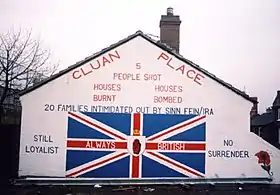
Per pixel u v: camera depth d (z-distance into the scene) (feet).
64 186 61.31
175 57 64.85
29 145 61.67
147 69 64.23
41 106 62.23
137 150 63.16
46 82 62.49
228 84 65.31
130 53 64.18
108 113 63.16
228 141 64.90
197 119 64.59
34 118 61.98
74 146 62.28
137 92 63.82
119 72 63.77
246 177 64.80
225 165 64.59
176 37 76.95
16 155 72.18
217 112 65.05
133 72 64.03
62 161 61.93
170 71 64.59
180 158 63.72
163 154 63.46
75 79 63.05
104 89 63.41
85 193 56.54
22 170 61.26
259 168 65.21
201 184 63.57
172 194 56.85
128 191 58.59
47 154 61.82
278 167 65.46
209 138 64.64
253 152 65.36
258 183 64.90
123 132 63.16
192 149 64.08
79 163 62.13
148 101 63.87
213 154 64.49
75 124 62.54
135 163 62.90
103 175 62.34
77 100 62.85
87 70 63.41
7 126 72.90
